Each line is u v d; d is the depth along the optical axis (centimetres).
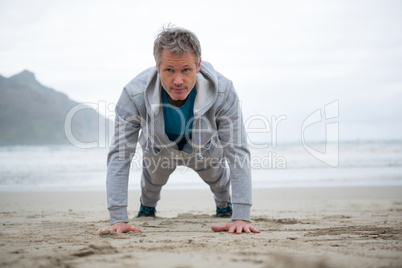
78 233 292
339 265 172
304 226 332
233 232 279
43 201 662
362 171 1148
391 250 208
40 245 232
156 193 390
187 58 242
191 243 230
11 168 1381
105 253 200
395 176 1015
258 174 1100
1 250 214
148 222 371
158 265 172
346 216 417
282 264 169
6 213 497
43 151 2352
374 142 2592
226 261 178
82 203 634
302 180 963
